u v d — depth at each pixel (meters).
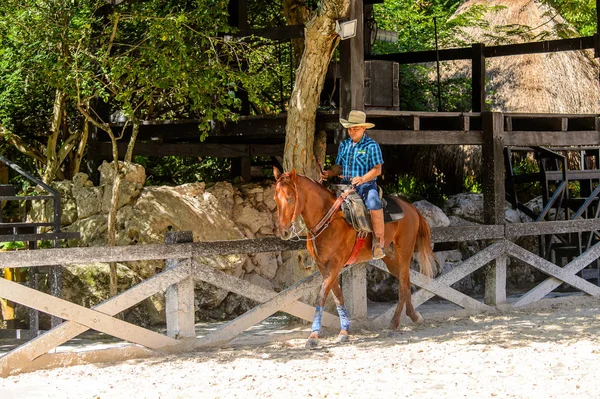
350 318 10.75
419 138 11.95
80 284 11.52
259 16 16.58
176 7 11.62
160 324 11.70
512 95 18.20
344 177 10.10
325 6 10.23
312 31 10.44
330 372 8.15
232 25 12.91
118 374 8.34
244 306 12.34
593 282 14.91
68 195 12.98
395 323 10.80
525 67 18.41
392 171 17.98
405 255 10.67
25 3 11.30
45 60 11.05
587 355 8.72
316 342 9.68
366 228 9.76
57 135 14.06
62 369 8.60
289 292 10.23
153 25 10.98
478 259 11.99
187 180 17.31
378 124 13.06
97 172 13.99
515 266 15.63
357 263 10.78
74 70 10.95
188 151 14.38
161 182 17.14
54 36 11.02
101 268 11.57
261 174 16.39
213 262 12.15
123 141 13.87
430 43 20.75
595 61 19.05
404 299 10.80
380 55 15.73
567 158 17.75
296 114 10.83
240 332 9.93
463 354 8.94
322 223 9.66
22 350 8.48
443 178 18.02
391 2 22.14
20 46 11.43
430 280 11.45
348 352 9.23
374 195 9.84
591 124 14.05
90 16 11.55
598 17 13.77
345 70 10.96
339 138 11.30
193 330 9.62
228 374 8.15
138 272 11.80
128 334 9.12
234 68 13.07
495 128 12.45
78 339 10.68
